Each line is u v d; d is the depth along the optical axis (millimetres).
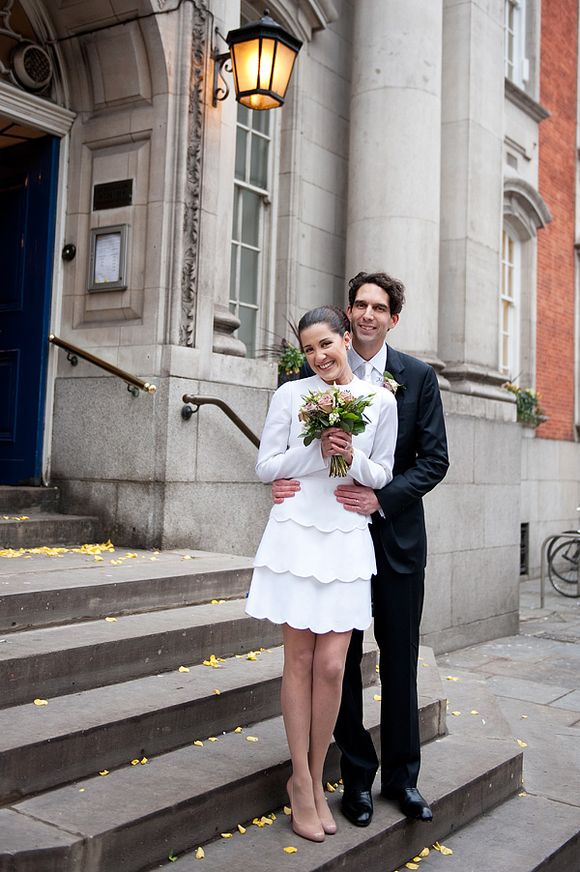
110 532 5781
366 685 4520
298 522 2969
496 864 3273
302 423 3025
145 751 3236
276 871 2748
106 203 6105
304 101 7977
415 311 7895
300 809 3016
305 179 8023
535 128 12656
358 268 7988
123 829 2645
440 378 8273
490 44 9203
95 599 4156
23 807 2744
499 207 9320
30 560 4938
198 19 5984
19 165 6461
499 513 8586
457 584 7953
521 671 7070
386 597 3193
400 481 3098
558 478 13422
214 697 3535
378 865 3080
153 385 5633
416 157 7938
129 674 3723
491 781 3820
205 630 4109
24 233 6395
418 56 8008
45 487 6008
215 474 5918
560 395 13625
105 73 6066
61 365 6148
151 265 5859
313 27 8047
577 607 10367
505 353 12562
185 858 2822
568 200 13859
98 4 5902
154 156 5906
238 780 3066
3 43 5984
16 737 2883
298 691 3012
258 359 6973
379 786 3486
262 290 7758
